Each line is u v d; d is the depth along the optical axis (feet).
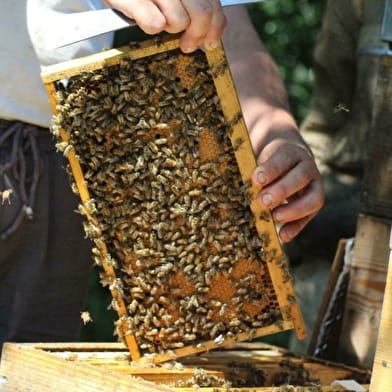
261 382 11.99
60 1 12.91
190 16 10.64
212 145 11.46
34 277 13.97
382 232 14.12
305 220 12.40
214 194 11.50
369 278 14.30
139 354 11.89
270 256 11.64
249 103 13.25
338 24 17.53
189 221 11.47
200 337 11.98
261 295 11.87
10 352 11.44
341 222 17.17
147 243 11.66
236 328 11.91
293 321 11.83
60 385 10.94
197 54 11.21
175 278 11.78
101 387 10.59
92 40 13.11
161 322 11.83
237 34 13.94
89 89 11.25
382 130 13.79
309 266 17.99
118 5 10.83
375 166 14.01
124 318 11.78
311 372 12.28
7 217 13.53
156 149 11.28
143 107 11.26
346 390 11.39
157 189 11.42
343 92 17.93
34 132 13.55
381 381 9.48
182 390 10.79
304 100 27.25
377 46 16.53
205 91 11.28
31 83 13.21
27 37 13.03
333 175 17.75
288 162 11.76
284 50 27.91
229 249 11.64
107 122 11.26
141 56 11.05
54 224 13.94
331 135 18.16
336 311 15.28
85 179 11.51
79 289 14.55
